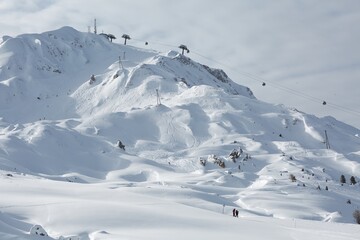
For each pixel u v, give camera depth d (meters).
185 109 183.00
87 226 31.23
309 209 72.06
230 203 69.75
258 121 181.88
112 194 45.59
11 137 119.88
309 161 134.75
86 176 105.62
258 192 84.56
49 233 29.58
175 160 129.88
